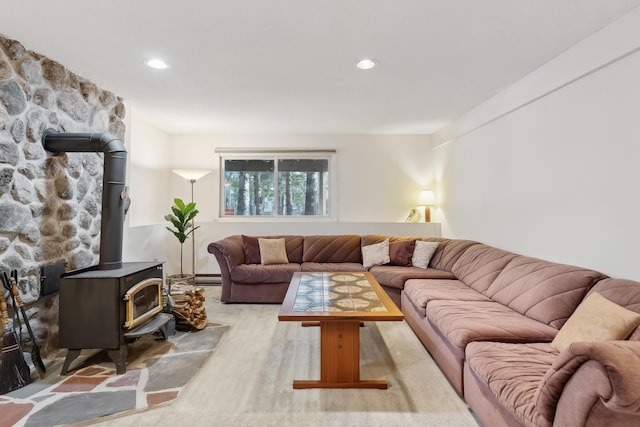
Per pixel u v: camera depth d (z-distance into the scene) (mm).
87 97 2969
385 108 3873
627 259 2012
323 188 5473
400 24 2055
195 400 1996
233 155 5355
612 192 2109
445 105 3756
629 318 1569
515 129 3129
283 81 3006
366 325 3312
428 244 4156
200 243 5129
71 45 2312
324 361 2166
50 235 2562
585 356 1086
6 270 2207
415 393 2084
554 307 2109
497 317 2223
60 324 2332
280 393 2078
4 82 2178
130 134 3824
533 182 2877
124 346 2383
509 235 3248
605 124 2148
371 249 4395
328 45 2324
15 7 1854
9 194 2223
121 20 2000
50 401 1971
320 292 2656
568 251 2480
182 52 2422
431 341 2564
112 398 2006
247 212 5461
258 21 2014
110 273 2449
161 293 2904
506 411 1488
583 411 1101
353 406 1945
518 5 1863
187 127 4809
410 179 5359
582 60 2277
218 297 4332
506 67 2721
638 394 958
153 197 4719
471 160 4039
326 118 4320
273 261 4391
